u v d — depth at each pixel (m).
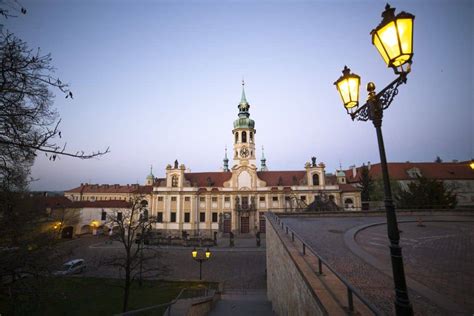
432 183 35.84
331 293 5.63
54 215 44.94
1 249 9.78
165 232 51.09
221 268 29.52
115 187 94.69
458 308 5.60
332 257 10.03
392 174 62.44
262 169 81.12
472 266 8.93
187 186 54.03
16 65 5.16
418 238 14.60
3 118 5.40
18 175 8.14
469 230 17.31
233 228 51.69
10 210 10.07
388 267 8.62
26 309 10.00
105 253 37.09
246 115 61.78
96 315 16.25
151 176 83.81
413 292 6.59
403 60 3.98
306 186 53.09
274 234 15.14
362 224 19.50
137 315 15.89
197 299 15.13
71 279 24.34
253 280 25.64
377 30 4.08
